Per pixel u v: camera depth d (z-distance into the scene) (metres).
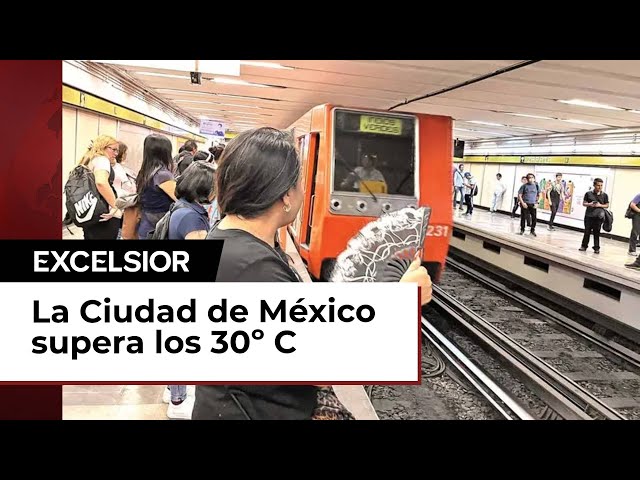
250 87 10.86
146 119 13.99
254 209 1.38
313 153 6.50
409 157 6.20
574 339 7.38
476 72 7.23
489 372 6.04
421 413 4.74
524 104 10.12
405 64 7.04
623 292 7.55
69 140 8.95
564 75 6.83
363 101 12.04
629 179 14.48
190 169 2.71
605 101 8.77
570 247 12.09
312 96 11.66
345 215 5.98
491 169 22.92
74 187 3.40
